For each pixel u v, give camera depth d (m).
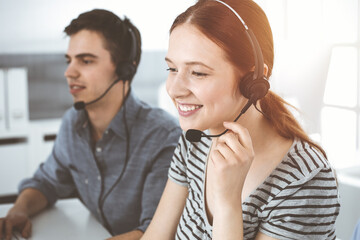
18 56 3.84
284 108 1.00
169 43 0.90
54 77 3.95
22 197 1.63
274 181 0.92
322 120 3.95
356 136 3.73
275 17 3.98
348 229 1.99
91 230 1.46
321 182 0.90
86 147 1.64
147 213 1.46
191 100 0.89
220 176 0.91
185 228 1.08
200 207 1.07
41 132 3.54
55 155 1.76
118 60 1.54
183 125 0.92
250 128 0.96
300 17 3.92
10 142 3.54
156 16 4.20
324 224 0.90
